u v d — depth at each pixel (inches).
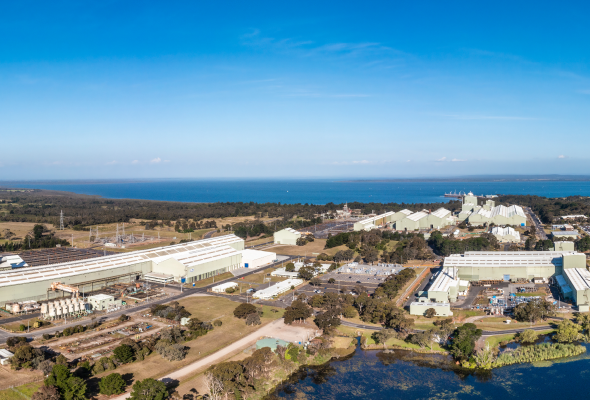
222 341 5477.4
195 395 4192.9
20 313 6486.2
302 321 6215.6
